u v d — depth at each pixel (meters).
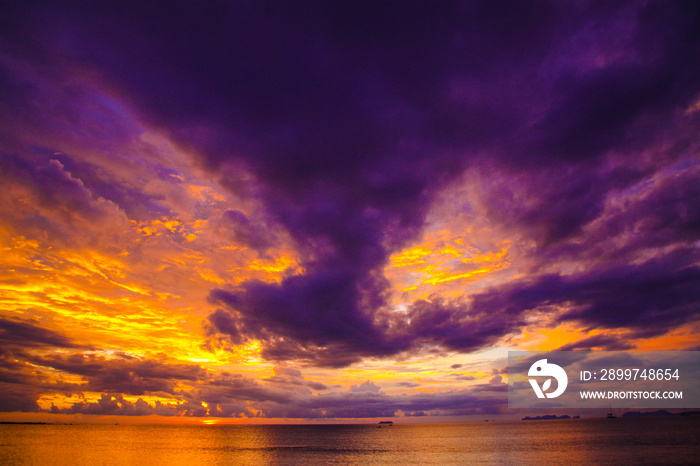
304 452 93.31
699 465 53.12
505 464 61.28
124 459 73.19
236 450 98.31
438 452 86.94
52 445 97.62
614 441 92.12
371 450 96.94
